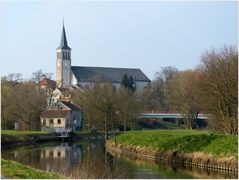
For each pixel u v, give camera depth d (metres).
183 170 41.88
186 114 93.19
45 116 111.81
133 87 182.00
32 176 27.81
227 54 57.75
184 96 93.19
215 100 57.69
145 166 44.84
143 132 67.94
